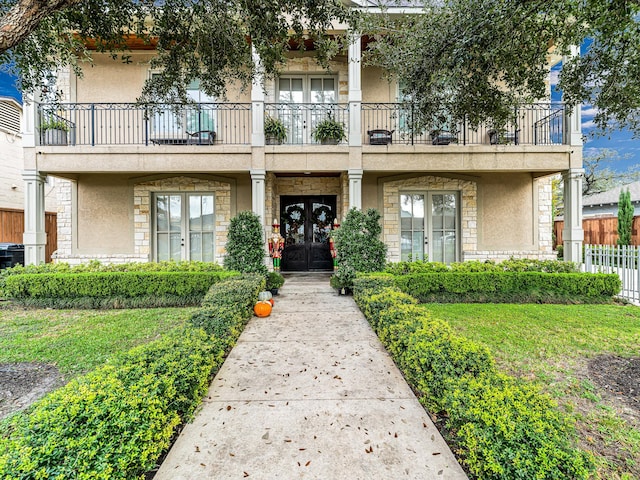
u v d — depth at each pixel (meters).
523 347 3.96
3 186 10.41
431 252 8.94
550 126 8.05
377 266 6.84
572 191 7.40
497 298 6.51
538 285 6.47
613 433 2.40
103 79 8.42
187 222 8.80
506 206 8.83
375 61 5.68
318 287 7.63
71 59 4.60
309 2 3.83
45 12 2.86
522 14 3.58
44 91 4.74
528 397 2.06
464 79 4.18
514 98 4.70
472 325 4.82
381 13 5.22
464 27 3.70
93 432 1.66
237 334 4.21
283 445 2.22
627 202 13.23
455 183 8.84
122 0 4.08
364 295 5.25
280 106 8.72
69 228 8.52
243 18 4.01
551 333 4.46
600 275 6.42
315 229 10.00
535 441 1.70
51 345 4.09
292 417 2.54
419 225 8.95
